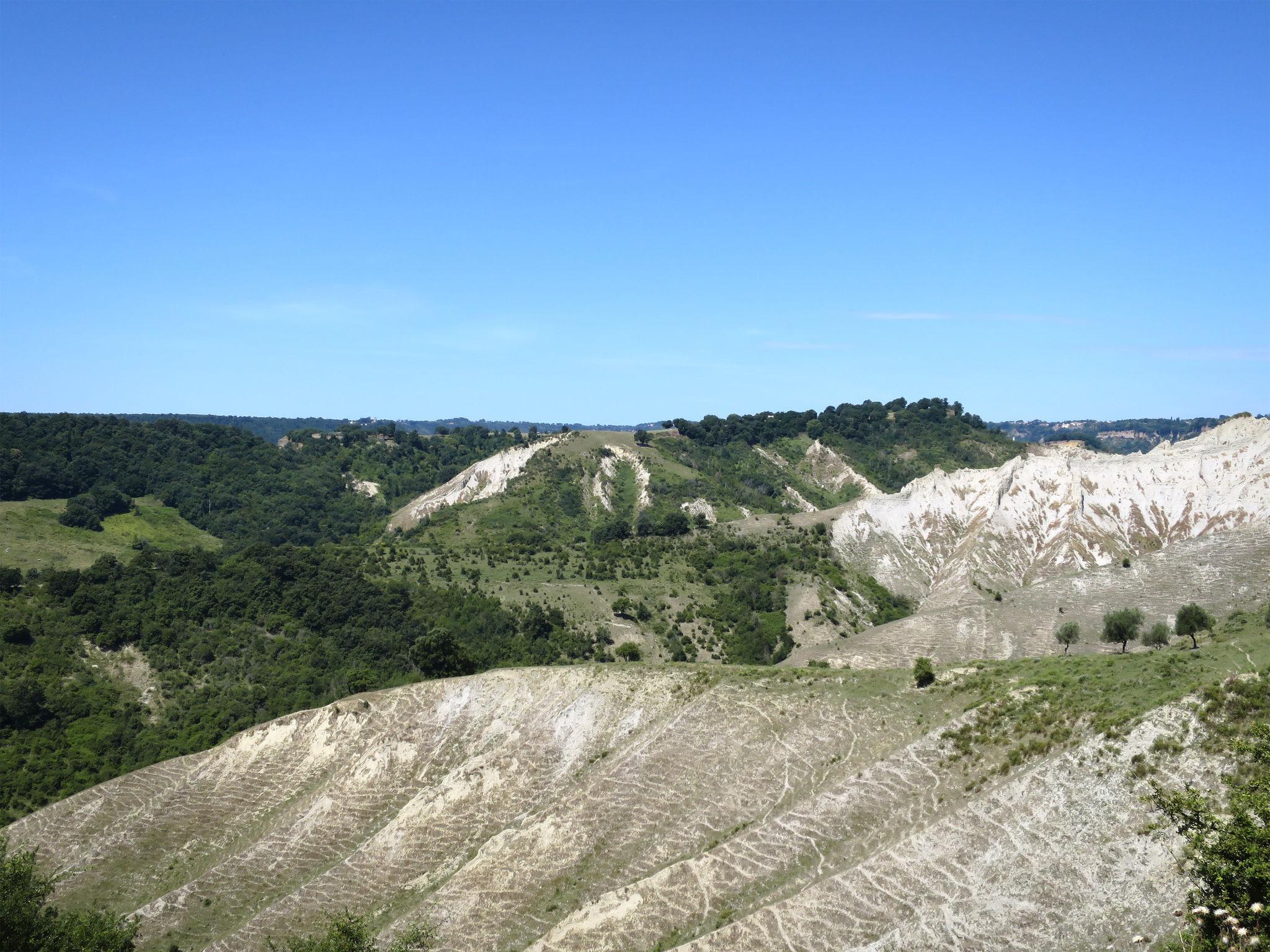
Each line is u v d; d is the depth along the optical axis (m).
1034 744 52.91
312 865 72.44
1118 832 44.47
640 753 69.50
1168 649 80.00
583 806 66.75
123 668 111.75
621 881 59.75
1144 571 112.62
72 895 72.94
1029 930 42.62
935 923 44.62
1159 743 47.06
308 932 65.25
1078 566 140.12
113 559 129.88
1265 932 27.52
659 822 63.53
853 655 109.50
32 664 107.38
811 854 53.34
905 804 53.94
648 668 80.25
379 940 60.91
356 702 85.31
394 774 78.50
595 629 129.25
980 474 164.00
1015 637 104.94
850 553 156.50
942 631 110.38
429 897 64.12
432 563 157.75
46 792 92.06
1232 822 32.28
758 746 66.06
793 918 47.78
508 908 60.88
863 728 63.84
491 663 119.25
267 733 84.81
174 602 123.81
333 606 128.00
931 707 63.25
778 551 156.12
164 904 70.00
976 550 146.12
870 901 47.16
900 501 164.88
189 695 109.50
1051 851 45.38
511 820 70.50
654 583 147.38
